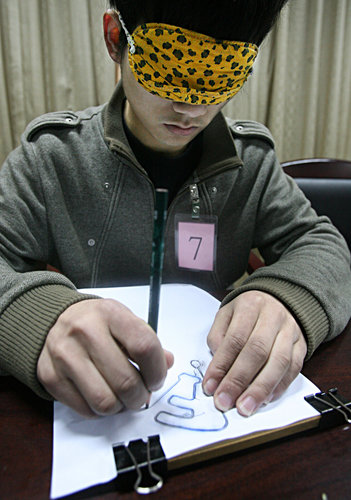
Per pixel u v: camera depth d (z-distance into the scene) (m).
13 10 1.12
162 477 0.28
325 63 1.50
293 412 0.34
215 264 0.76
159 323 0.48
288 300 0.44
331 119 1.54
